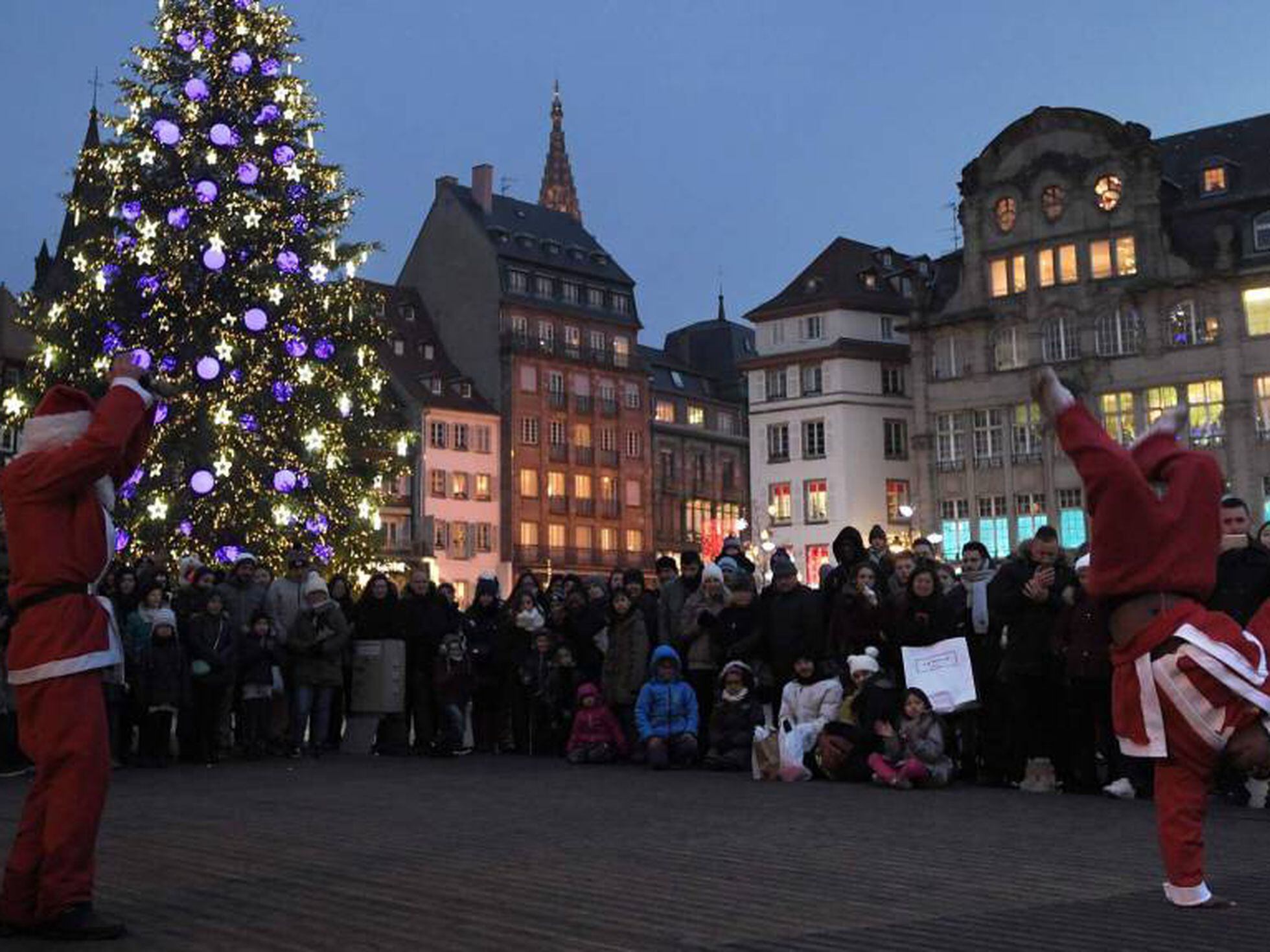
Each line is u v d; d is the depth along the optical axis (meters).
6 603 13.77
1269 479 49.62
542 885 6.75
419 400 69.81
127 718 15.44
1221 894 6.38
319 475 26.22
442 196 77.44
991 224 56.09
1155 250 52.22
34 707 5.59
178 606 15.90
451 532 70.50
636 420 81.06
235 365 25.45
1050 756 12.08
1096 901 6.28
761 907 6.16
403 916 5.92
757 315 63.41
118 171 25.67
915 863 7.52
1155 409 52.06
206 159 25.58
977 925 5.67
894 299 62.28
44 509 5.68
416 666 17.28
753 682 14.38
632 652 15.38
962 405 56.16
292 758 16.41
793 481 61.44
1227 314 50.62
